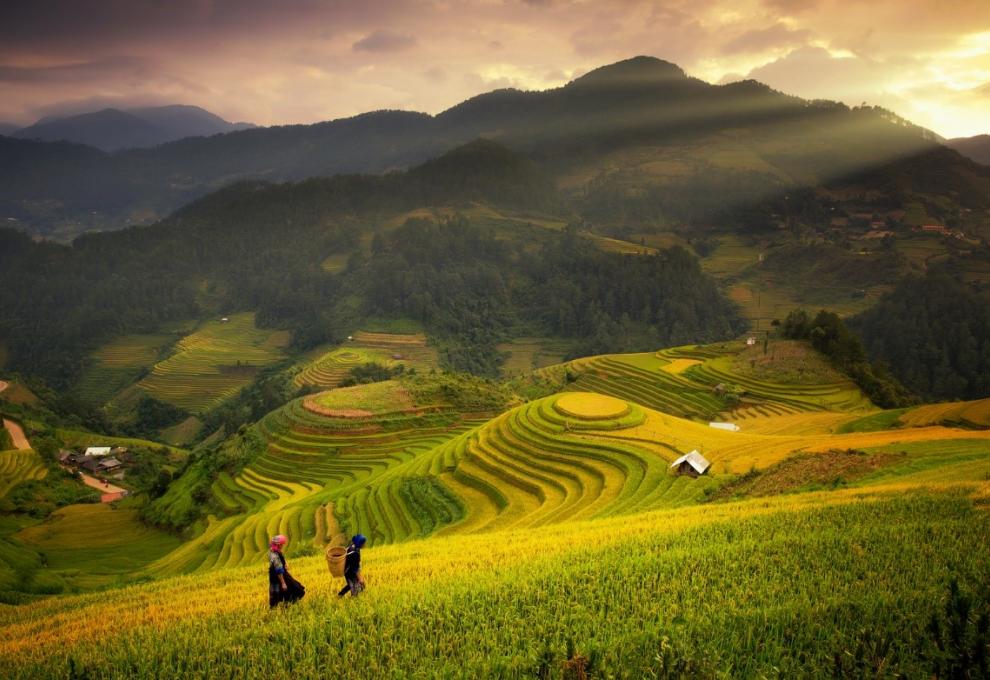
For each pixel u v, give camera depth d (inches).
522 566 763.4
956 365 5846.5
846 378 4244.6
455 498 2191.2
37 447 4030.5
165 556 2546.8
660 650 467.5
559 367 5575.8
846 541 696.4
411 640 549.0
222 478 3400.6
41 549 2696.9
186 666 553.3
